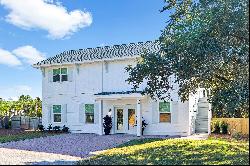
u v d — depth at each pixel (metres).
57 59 31.78
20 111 44.22
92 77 29.92
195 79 15.43
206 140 20.59
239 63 13.37
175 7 15.45
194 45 13.12
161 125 26.95
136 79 15.70
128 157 14.76
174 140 20.97
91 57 29.92
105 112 29.19
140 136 26.14
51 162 14.40
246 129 25.58
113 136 26.55
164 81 15.91
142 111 27.67
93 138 25.17
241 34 13.06
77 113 30.44
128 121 28.45
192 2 15.08
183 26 13.88
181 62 13.80
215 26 13.12
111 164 13.09
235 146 17.72
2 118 38.75
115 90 28.81
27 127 37.47
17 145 21.42
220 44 13.12
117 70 28.86
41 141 23.50
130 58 27.81
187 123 26.20
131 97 26.77
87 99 30.02
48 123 31.72
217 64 13.78
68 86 30.95
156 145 18.75
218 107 13.05
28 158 15.93
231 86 13.00
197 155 14.92
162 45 15.10
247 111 13.09
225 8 13.09
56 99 31.44
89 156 16.70
